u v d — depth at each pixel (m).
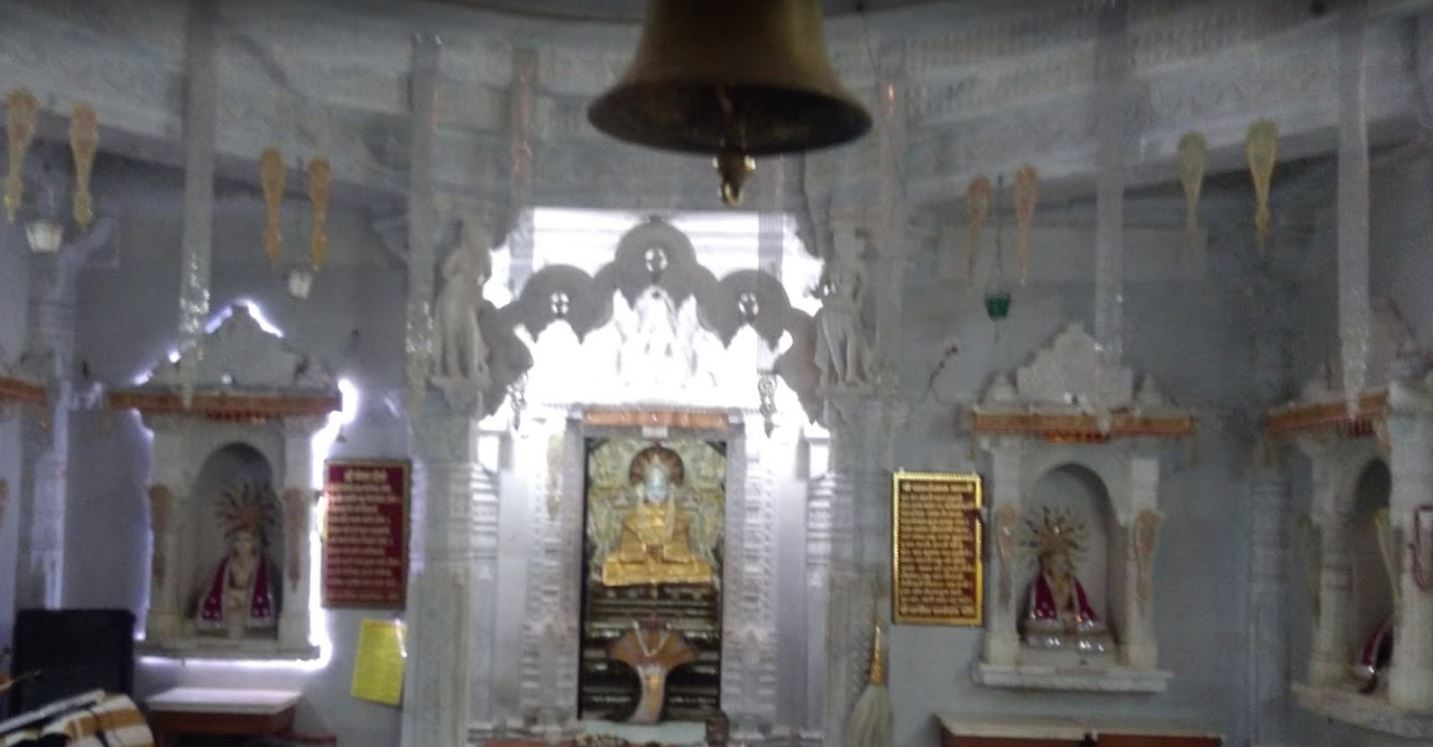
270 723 9.38
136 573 9.98
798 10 3.96
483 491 10.91
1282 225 9.39
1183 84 7.73
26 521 9.66
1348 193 6.78
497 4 7.86
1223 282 9.91
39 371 9.61
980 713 9.74
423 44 8.32
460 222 8.95
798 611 11.03
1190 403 9.84
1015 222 9.95
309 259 10.03
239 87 8.20
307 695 9.88
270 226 8.12
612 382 11.23
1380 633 8.35
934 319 9.95
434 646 8.99
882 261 8.62
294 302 10.06
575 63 8.61
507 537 11.09
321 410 9.79
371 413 9.99
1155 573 9.84
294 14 7.88
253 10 7.83
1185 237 9.87
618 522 11.26
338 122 8.67
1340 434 8.45
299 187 9.23
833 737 8.83
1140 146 7.90
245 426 9.97
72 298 10.04
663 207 9.10
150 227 10.09
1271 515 9.60
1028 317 9.93
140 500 10.02
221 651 9.71
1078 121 8.10
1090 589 10.14
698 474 11.31
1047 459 9.84
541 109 8.82
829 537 9.82
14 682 8.26
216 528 10.31
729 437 11.20
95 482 10.02
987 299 9.15
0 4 7.14
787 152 4.32
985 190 8.47
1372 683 8.17
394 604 9.86
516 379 9.02
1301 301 9.58
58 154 9.65
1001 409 9.63
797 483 11.12
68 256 9.91
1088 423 9.52
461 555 9.10
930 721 9.75
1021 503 9.83
